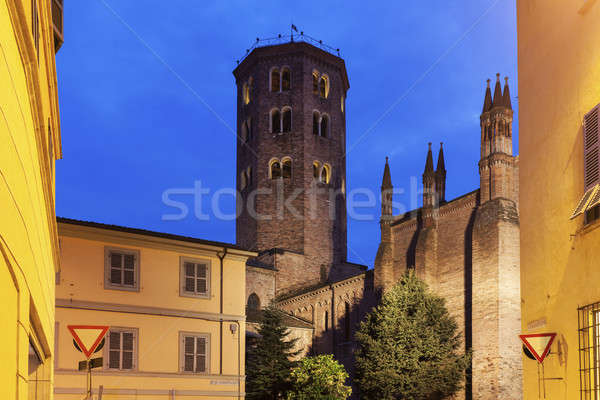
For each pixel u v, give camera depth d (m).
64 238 25.20
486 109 49.06
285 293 68.38
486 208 46.69
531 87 13.06
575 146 10.63
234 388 28.72
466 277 48.72
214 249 29.11
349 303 61.53
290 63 72.31
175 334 27.47
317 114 72.62
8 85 4.83
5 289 4.69
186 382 27.30
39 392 11.32
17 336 5.36
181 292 28.00
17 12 5.12
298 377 37.53
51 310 12.47
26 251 6.14
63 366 24.17
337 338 61.91
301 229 69.38
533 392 12.23
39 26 8.02
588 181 9.95
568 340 10.65
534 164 12.72
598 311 9.66
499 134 47.62
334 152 72.88
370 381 41.38
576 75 10.70
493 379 42.94
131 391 25.62
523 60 13.67
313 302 65.19
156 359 26.69
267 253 69.12
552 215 11.63
